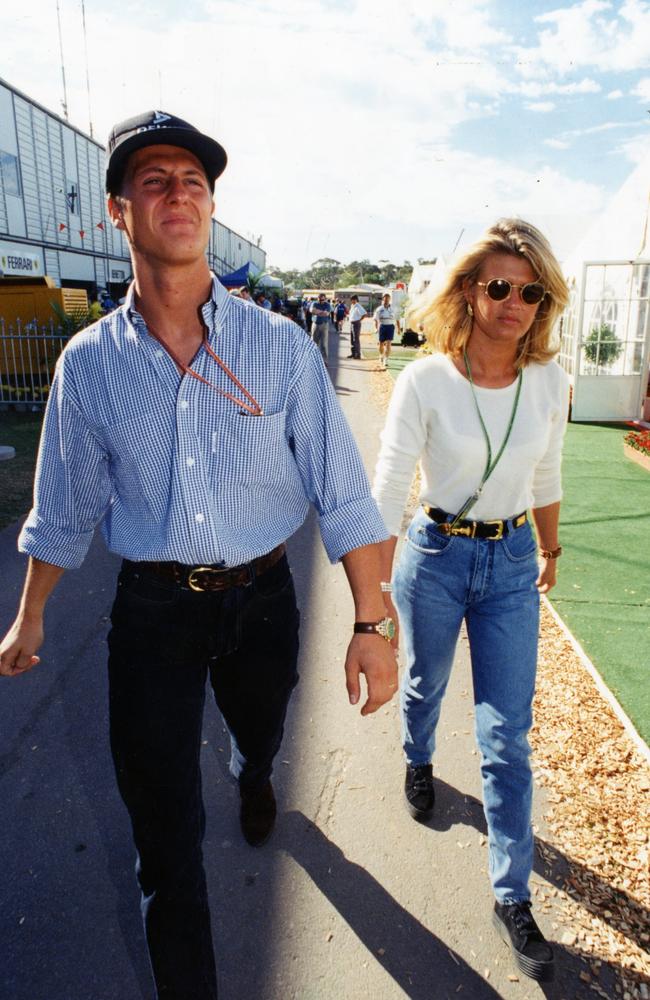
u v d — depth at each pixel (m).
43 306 12.21
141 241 1.48
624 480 7.42
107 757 2.89
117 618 1.72
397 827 2.51
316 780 2.74
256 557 1.71
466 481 2.03
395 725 3.10
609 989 1.93
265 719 2.02
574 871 2.30
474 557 2.04
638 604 4.35
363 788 2.70
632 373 10.98
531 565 2.09
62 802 2.63
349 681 1.58
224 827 2.52
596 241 11.72
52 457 1.66
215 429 1.56
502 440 1.98
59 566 1.73
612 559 5.15
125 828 2.51
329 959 2.02
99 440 1.61
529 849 2.05
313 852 2.40
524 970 1.96
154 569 1.66
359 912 2.17
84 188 23.69
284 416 1.62
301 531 5.75
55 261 21.88
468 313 1.98
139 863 1.71
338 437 1.65
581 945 2.05
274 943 2.07
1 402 11.46
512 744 2.00
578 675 3.46
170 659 1.70
